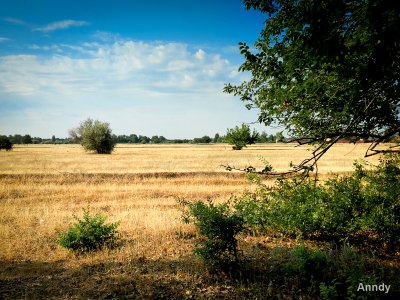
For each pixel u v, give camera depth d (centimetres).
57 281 674
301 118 511
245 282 661
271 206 930
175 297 598
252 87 556
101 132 5566
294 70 438
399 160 833
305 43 344
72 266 763
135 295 606
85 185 2053
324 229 871
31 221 1208
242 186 2034
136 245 898
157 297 598
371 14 326
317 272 653
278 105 518
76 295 606
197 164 3309
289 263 658
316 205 858
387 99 419
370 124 458
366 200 825
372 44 344
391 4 309
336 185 894
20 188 1895
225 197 1656
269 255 805
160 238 960
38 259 819
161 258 804
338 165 3192
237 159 4053
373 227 802
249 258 783
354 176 902
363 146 7012
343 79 407
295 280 654
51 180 2172
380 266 719
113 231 938
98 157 4488
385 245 826
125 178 2284
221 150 6869
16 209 1419
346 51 339
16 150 7194
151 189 1916
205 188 1945
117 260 792
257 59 471
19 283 665
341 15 367
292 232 929
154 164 3297
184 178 2314
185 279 675
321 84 416
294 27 376
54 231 1066
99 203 1571
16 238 982
